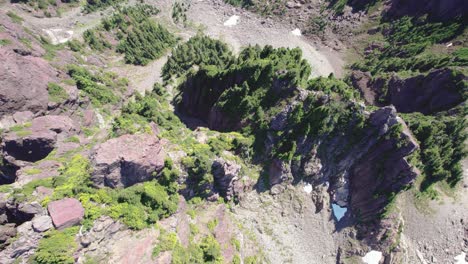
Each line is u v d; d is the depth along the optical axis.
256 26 140.38
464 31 102.38
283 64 78.62
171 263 46.56
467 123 81.50
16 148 55.59
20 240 38.78
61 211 41.91
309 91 74.06
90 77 84.44
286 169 75.19
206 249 54.62
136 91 97.06
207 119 95.31
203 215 62.22
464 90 85.88
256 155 75.31
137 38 115.56
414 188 80.69
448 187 81.56
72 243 40.31
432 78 91.94
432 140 82.19
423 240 76.94
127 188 50.03
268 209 74.31
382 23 123.94
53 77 72.69
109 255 42.47
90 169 47.34
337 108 73.19
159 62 115.12
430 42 106.12
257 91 77.44
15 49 70.25
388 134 72.94
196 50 115.00
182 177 58.12
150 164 52.34
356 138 75.38
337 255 75.69
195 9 148.62
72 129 63.91
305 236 74.81
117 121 58.75
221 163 63.38
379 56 115.12
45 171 50.84
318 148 76.25
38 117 61.44
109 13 130.00
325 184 79.56
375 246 75.00
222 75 87.38
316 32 133.62
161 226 49.72
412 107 95.50
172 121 79.19
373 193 76.75
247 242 67.12
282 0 146.50
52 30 111.19
